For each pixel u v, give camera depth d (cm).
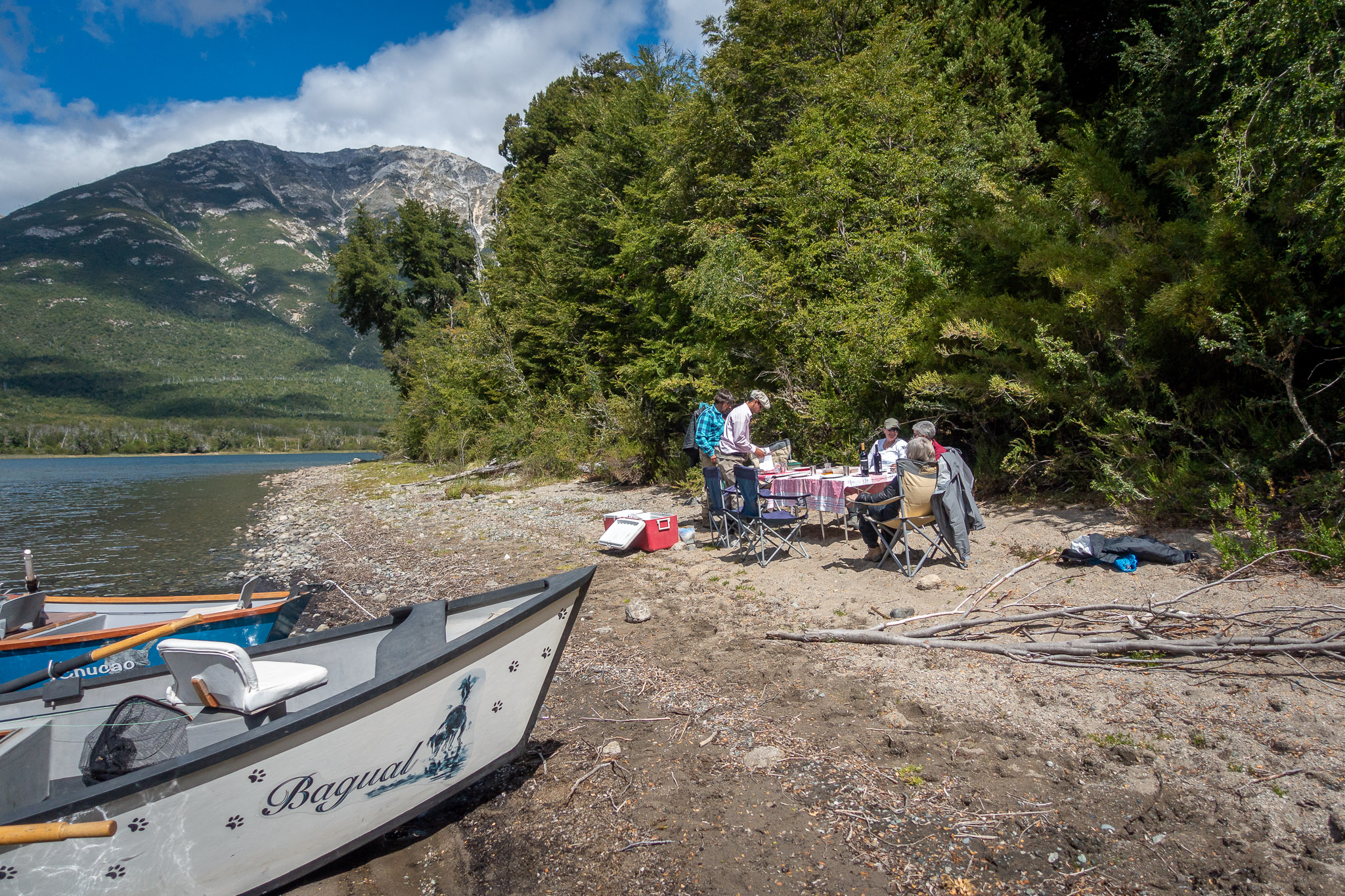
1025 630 481
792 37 1412
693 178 1517
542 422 2166
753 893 266
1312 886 240
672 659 520
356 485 2619
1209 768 312
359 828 310
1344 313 577
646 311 1639
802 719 402
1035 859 269
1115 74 1323
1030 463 831
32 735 330
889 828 296
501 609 403
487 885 292
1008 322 819
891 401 991
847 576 662
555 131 3434
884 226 1084
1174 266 698
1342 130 601
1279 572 512
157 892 269
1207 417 699
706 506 1004
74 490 3291
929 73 1296
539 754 399
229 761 266
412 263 4475
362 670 406
